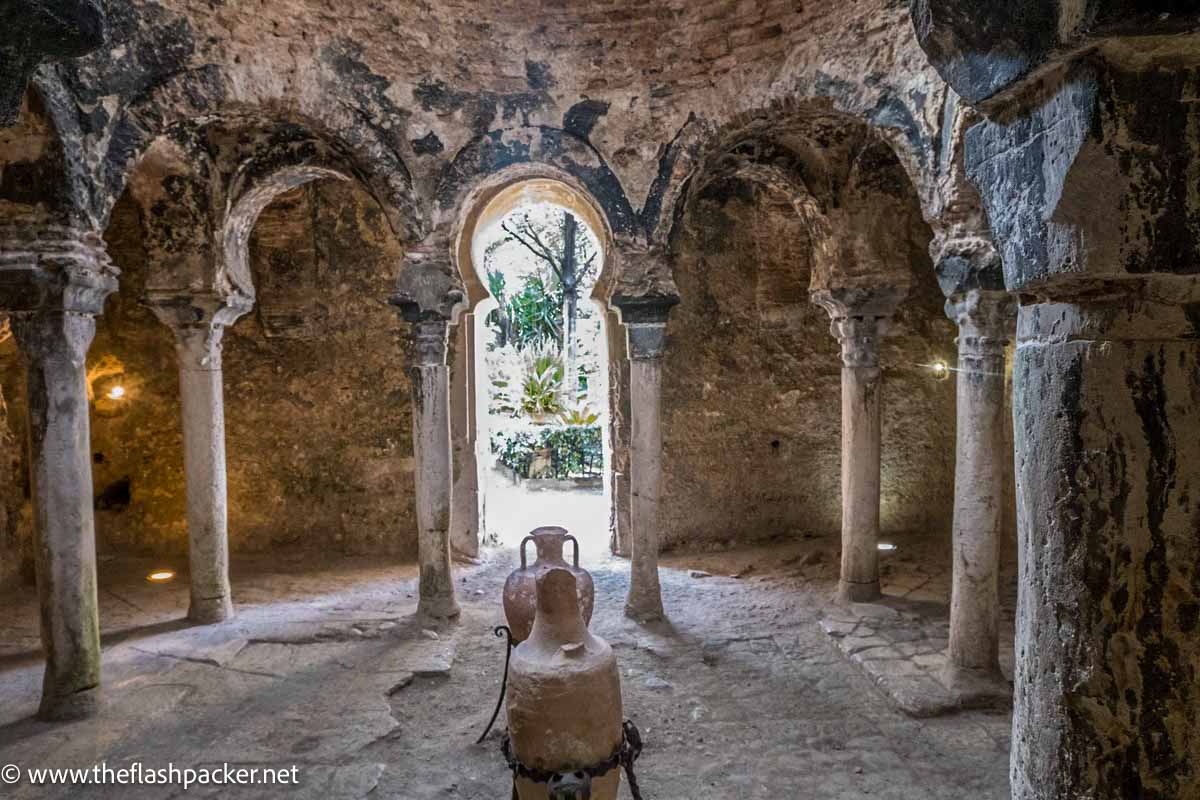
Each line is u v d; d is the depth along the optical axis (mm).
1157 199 1493
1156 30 1388
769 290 9383
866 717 5043
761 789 4234
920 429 9633
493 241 21266
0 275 4617
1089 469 1640
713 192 9258
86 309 4938
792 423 9547
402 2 6129
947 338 9578
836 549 9086
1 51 2062
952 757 4516
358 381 9102
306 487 9180
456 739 4824
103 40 2256
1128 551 1611
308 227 8906
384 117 6180
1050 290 1729
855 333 6980
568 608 3504
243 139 6438
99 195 4914
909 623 6531
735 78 6117
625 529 9156
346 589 7910
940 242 5137
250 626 6719
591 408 16547
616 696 3373
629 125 6449
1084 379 1643
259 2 5598
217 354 6809
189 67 5320
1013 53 1652
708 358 9352
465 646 6348
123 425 9078
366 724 4930
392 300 6492
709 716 5121
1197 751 1599
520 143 6461
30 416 4898
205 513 6793
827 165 6773
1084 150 1510
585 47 6414
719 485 9445
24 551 8258
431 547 6805
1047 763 1757
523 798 3389
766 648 6266
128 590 7895
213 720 5008
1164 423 1580
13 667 5996
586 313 21266
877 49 5383
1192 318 1566
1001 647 6082
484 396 9625
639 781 4340
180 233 6402
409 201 6309
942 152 5027
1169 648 1596
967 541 5215
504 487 13578
